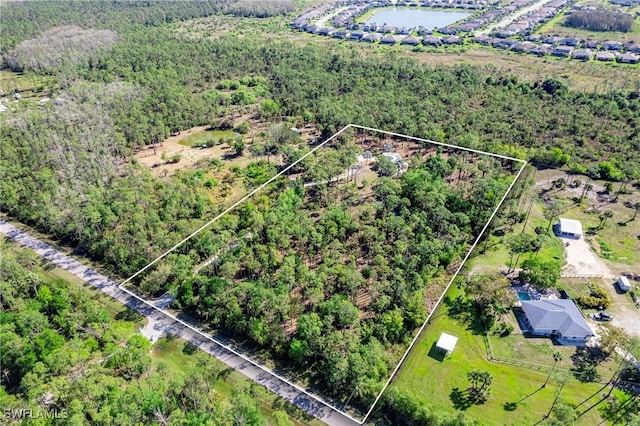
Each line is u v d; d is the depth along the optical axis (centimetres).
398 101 18250
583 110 16938
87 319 9019
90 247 11338
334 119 16975
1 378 8088
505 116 16962
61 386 7500
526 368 8131
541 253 10681
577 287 9788
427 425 7150
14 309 9219
